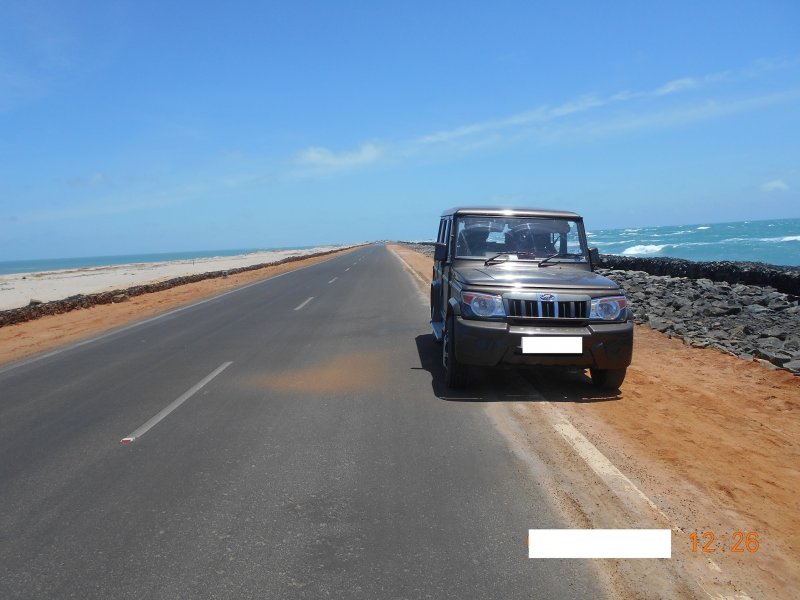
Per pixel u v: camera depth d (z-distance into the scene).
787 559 3.17
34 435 5.53
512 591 2.91
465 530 3.50
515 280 6.20
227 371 7.93
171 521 3.71
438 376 7.32
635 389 6.52
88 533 3.58
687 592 2.89
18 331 13.02
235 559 3.24
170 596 2.92
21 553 3.37
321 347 9.39
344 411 5.95
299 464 4.57
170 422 5.77
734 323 10.12
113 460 4.79
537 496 3.91
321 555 3.26
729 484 4.07
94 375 8.05
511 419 5.52
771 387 6.47
